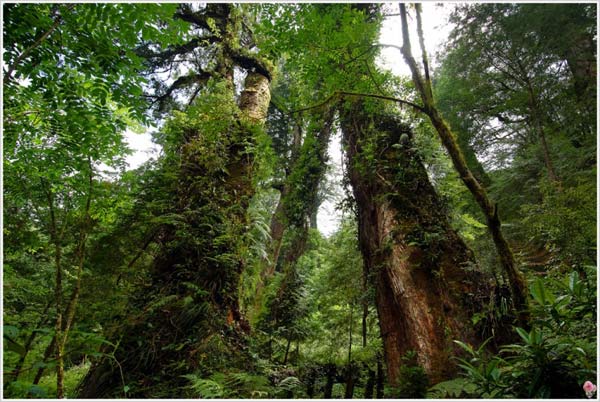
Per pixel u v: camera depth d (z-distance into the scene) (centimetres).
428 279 334
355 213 498
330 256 675
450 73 716
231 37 684
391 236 378
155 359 288
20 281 260
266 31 343
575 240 361
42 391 158
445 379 265
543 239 428
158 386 266
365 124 493
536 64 598
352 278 568
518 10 550
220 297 367
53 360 193
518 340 266
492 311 288
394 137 465
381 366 376
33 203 274
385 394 276
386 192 417
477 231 474
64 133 299
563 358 182
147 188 409
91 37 244
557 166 564
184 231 363
